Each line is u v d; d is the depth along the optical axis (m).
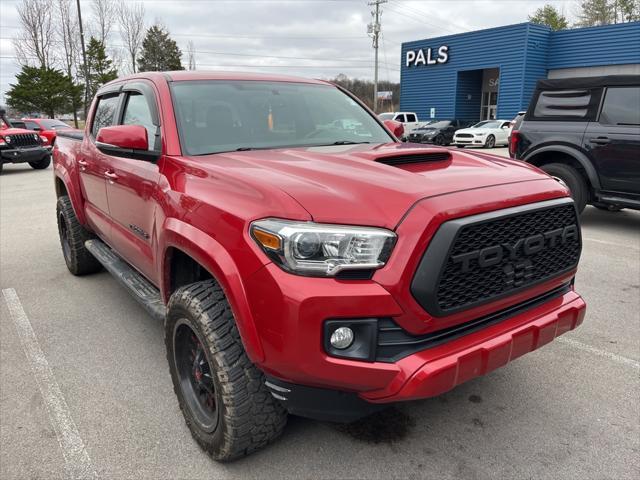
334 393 2.13
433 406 2.99
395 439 2.70
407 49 33.59
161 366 3.53
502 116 29.33
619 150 6.41
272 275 2.03
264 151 2.99
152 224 2.96
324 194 2.13
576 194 6.88
